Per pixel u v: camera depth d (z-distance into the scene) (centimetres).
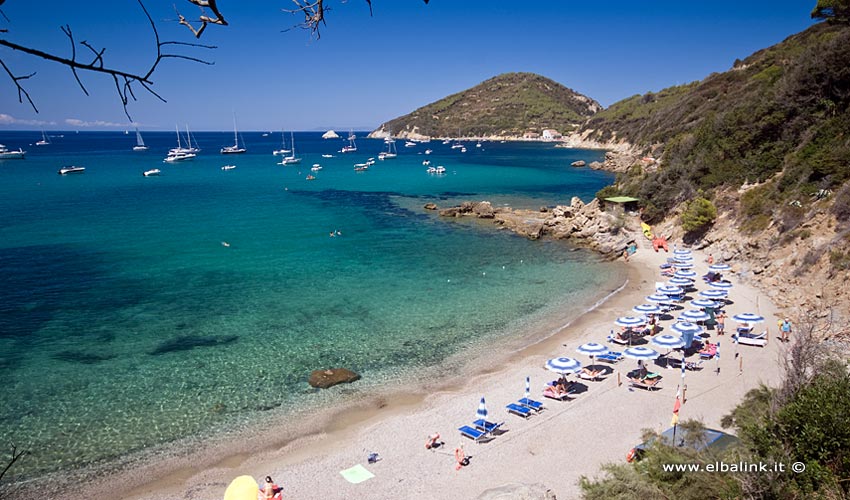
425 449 2144
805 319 3108
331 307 3712
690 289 4122
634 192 6481
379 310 3678
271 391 2577
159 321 3391
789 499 1225
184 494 1886
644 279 4453
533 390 2614
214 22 343
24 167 14088
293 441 2200
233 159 18688
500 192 10031
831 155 4047
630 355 2658
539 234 6100
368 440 2212
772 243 4069
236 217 7256
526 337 3266
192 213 7512
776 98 5159
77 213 7356
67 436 2180
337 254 5250
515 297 3997
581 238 5909
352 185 11175
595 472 1956
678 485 1501
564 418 2350
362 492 1903
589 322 3503
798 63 5228
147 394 2511
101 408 2386
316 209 8031
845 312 2967
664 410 2386
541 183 11494
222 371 2756
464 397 2553
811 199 4009
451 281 4378
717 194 5306
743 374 2688
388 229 6562
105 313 3516
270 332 3259
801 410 1352
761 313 3453
